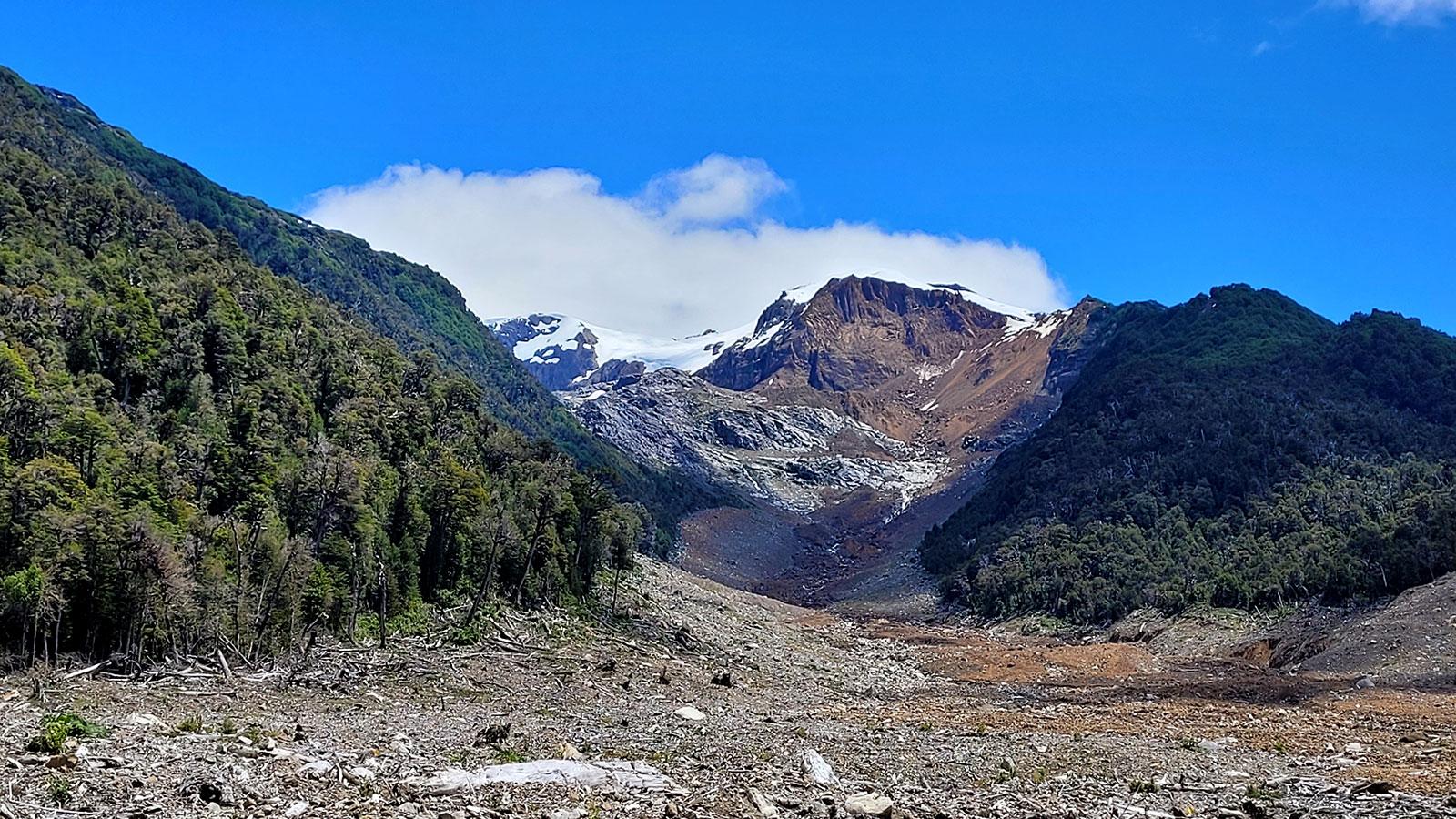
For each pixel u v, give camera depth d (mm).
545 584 93875
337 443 88438
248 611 64000
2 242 97812
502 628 81312
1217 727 53688
